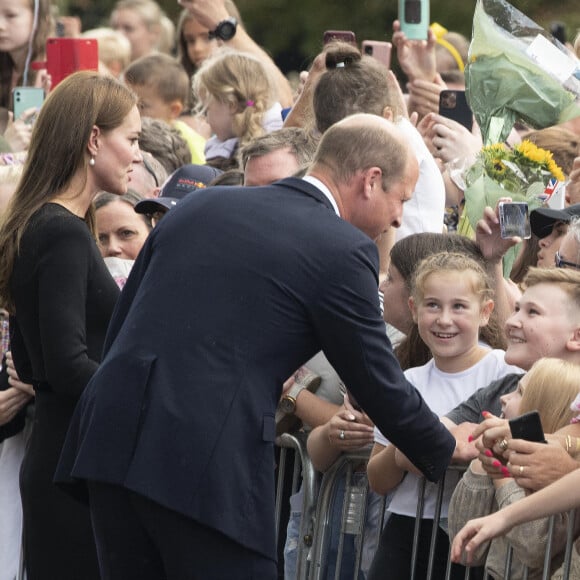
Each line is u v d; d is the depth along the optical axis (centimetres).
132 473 1382
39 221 1670
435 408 1616
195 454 1373
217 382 1390
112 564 1445
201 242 1445
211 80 2522
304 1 5556
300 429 1822
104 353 1516
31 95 2627
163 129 2498
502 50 2055
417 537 1565
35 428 1736
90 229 1825
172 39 3841
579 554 1372
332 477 1722
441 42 3116
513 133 2380
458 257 1625
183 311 1415
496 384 1584
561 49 2073
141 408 1396
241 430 1388
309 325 1433
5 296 1703
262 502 1401
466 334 1611
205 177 2127
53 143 1700
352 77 2008
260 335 1405
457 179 1988
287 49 5566
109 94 1719
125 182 1742
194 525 1387
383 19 5512
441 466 1484
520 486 1372
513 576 1436
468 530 1345
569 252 1630
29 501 1727
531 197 1888
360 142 1500
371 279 1445
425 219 2028
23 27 2878
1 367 1959
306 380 1786
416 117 2458
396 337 1775
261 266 1419
